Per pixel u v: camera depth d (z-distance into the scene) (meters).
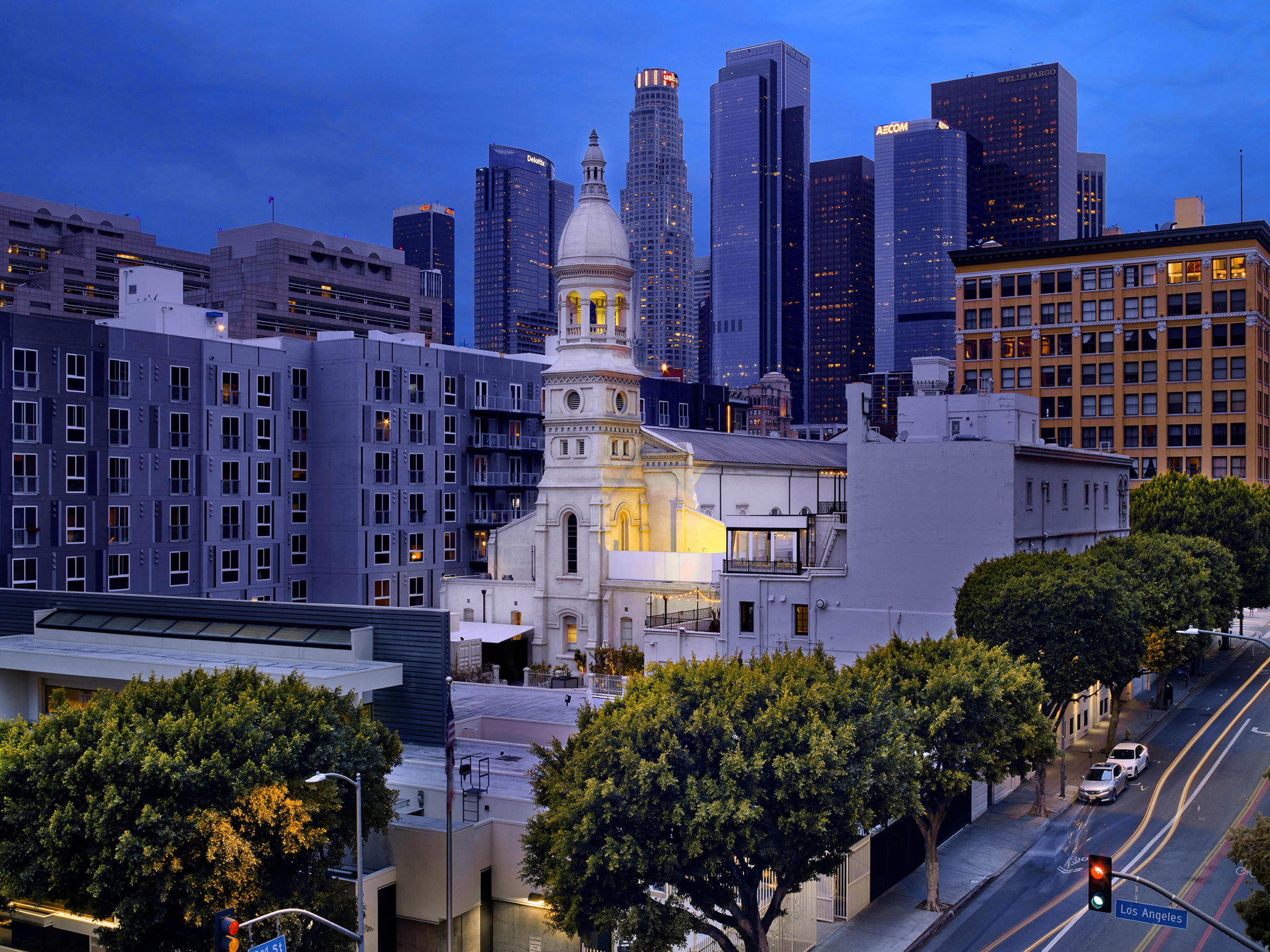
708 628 76.88
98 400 83.00
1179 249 131.62
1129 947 40.59
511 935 40.53
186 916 30.02
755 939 35.69
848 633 66.44
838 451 116.94
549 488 89.06
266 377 96.75
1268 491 110.31
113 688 46.97
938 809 44.53
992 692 42.84
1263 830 31.78
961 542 64.12
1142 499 101.62
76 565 81.19
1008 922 43.53
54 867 30.72
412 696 44.59
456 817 41.75
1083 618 55.34
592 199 89.50
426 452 107.19
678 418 144.00
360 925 31.50
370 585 100.75
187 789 31.16
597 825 32.50
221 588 91.81
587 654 85.94
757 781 33.56
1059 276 138.00
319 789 32.97
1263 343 132.88
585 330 88.75
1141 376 133.62
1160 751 68.88
